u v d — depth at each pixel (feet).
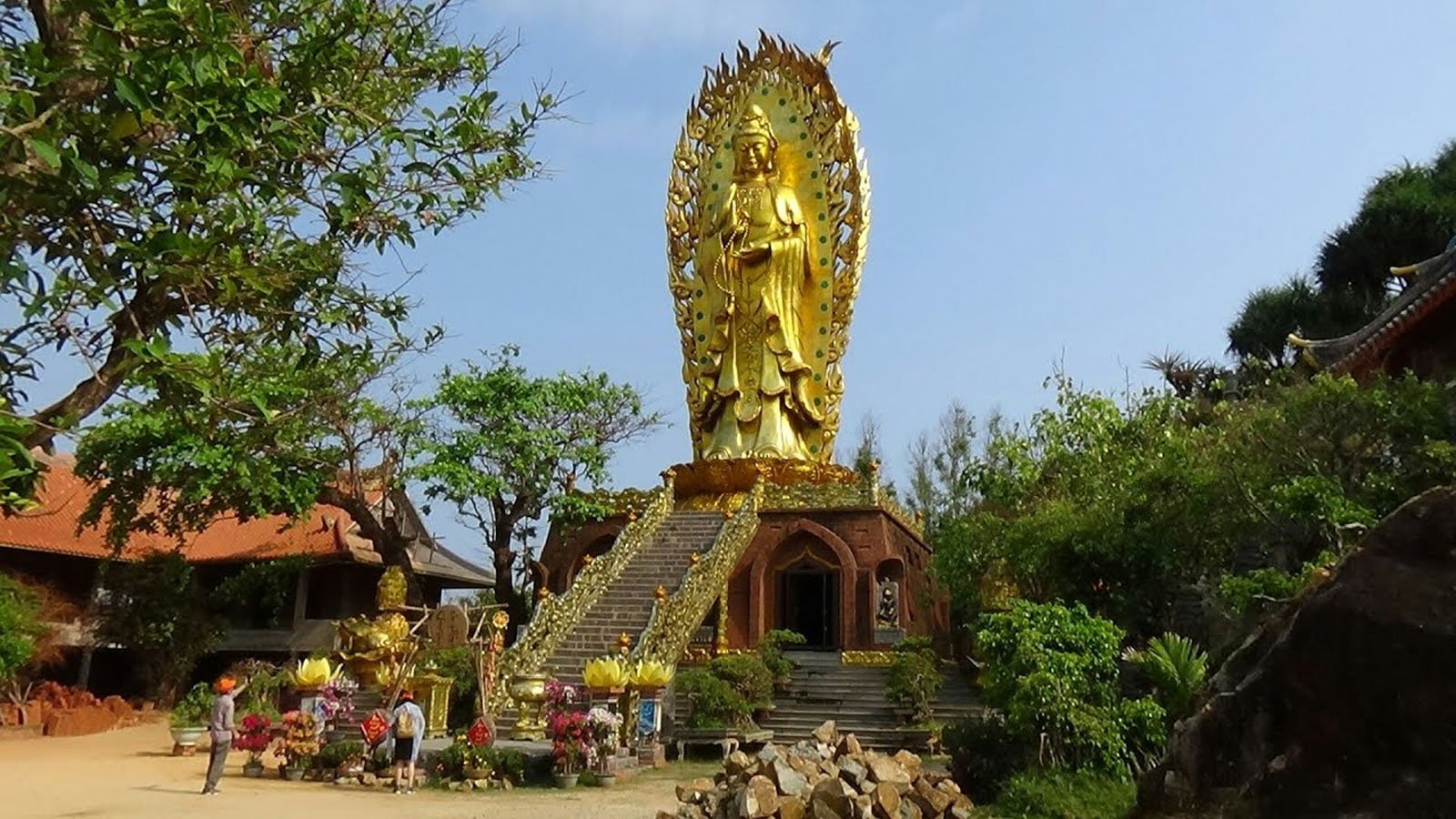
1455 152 181.98
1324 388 70.59
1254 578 62.18
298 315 29.86
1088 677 54.75
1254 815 25.05
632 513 119.55
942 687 89.66
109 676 128.47
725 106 148.25
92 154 23.45
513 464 120.16
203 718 87.45
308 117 28.27
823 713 86.28
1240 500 72.08
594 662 74.02
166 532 122.83
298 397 85.40
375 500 136.87
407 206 32.24
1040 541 78.38
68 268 24.09
